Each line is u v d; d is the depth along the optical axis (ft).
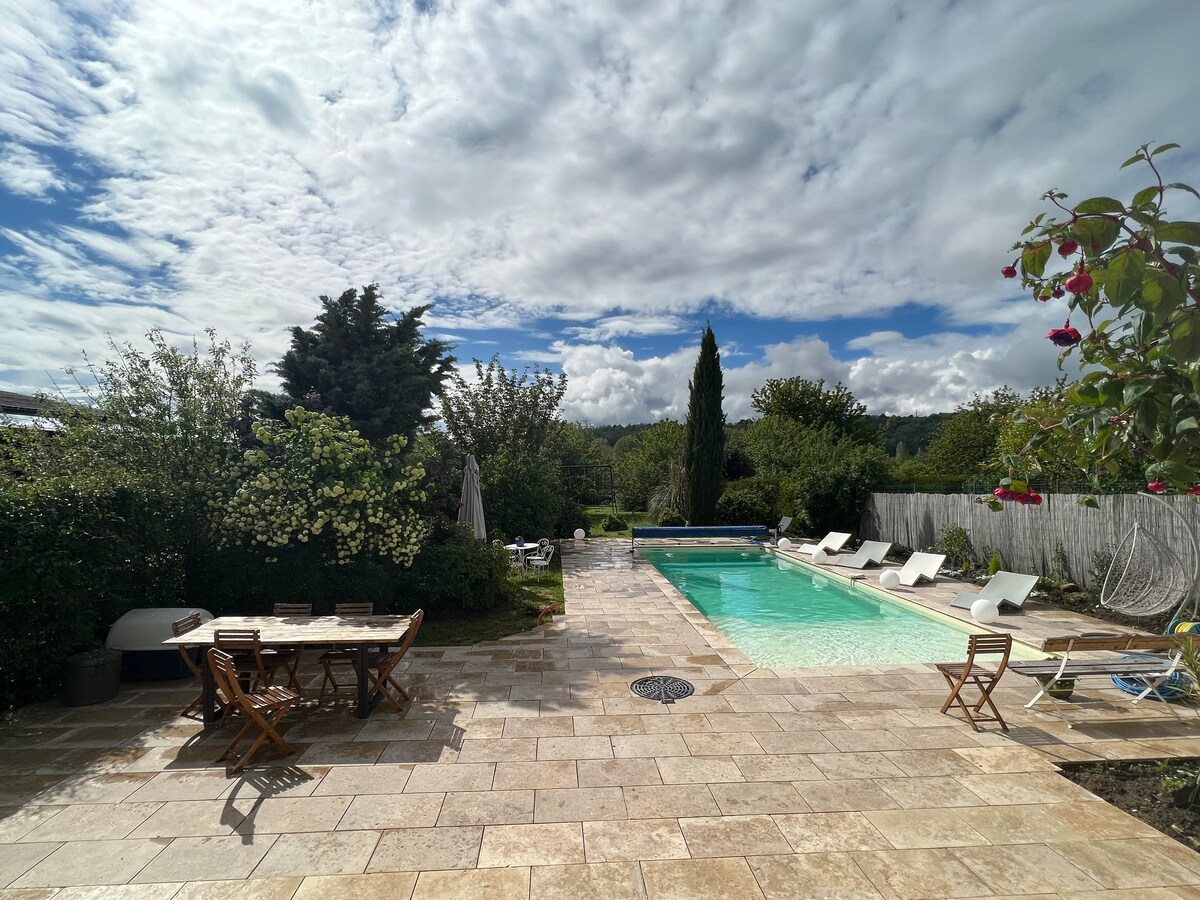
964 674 17.06
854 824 11.91
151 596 23.41
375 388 40.88
